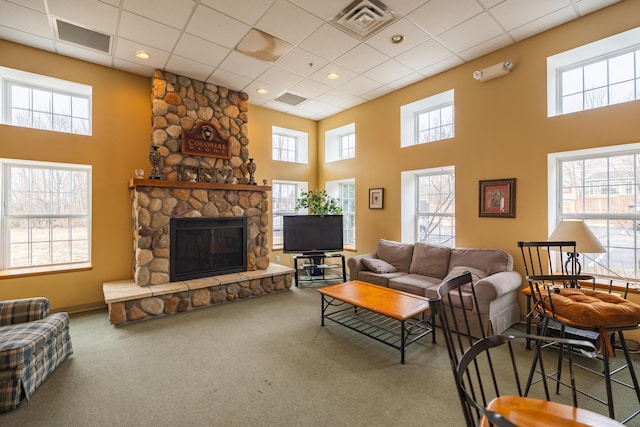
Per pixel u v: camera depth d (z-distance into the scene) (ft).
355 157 17.87
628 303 5.78
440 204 14.80
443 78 13.48
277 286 15.28
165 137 13.21
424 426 5.84
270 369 7.94
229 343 9.46
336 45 11.28
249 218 15.42
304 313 12.18
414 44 11.23
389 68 13.14
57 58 11.74
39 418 6.10
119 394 6.88
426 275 12.98
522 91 11.03
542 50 10.50
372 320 11.44
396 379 7.47
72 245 12.89
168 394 6.88
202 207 13.80
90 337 9.86
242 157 15.70
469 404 3.18
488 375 7.59
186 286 12.35
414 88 14.66
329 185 20.03
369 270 13.94
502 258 11.00
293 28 10.21
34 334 7.09
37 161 11.46
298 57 12.15
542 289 8.06
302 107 18.08
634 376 5.76
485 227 12.21
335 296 10.20
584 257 10.37
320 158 20.39
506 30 10.36
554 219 10.77
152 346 9.24
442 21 9.82
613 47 9.48
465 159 12.76
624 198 9.59
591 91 10.14
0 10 9.09
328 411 6.29
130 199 13.39
